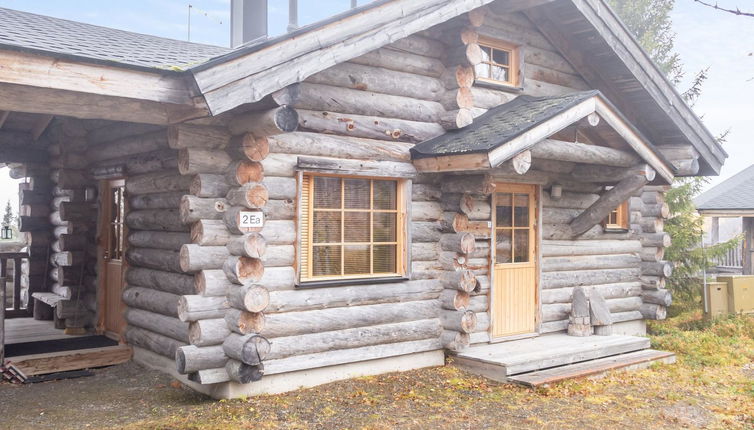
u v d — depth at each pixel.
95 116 5.68
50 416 5.82
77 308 8.70
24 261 11.02
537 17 9.20
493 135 7.18
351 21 6.33
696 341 10.09
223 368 6.31
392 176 7.47
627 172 8.70
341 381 7.10
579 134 9.36
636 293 10.66
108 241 8.75
